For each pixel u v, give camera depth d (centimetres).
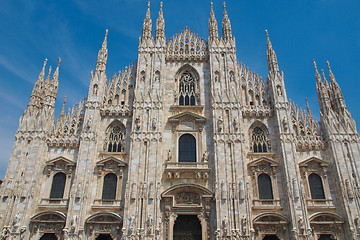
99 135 4584
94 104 4628
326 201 4156
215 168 4234
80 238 3853
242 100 4862
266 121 4694
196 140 4562
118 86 4962
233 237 3853
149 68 4944
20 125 4438
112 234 3966
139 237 3850
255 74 5053
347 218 3950
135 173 4206
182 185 4159
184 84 5062
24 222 3916
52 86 4772
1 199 3978
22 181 4109
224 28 5344
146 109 4628
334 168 4275
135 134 4444
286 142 4394
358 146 4369
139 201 4041
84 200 4044
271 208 4106
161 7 5500
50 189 4225
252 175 4325
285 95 4716
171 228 4003
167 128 4634
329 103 4706
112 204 4131
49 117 4581
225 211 3991
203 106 4791
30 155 4269
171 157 4441
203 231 3988
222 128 4469
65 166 4347
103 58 5031
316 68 5078
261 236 3981
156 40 5172
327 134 4475
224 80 4856
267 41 5225
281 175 4303
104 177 4328
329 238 3988
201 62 5172
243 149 4350
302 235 3831
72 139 4488
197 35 5412
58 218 4031
